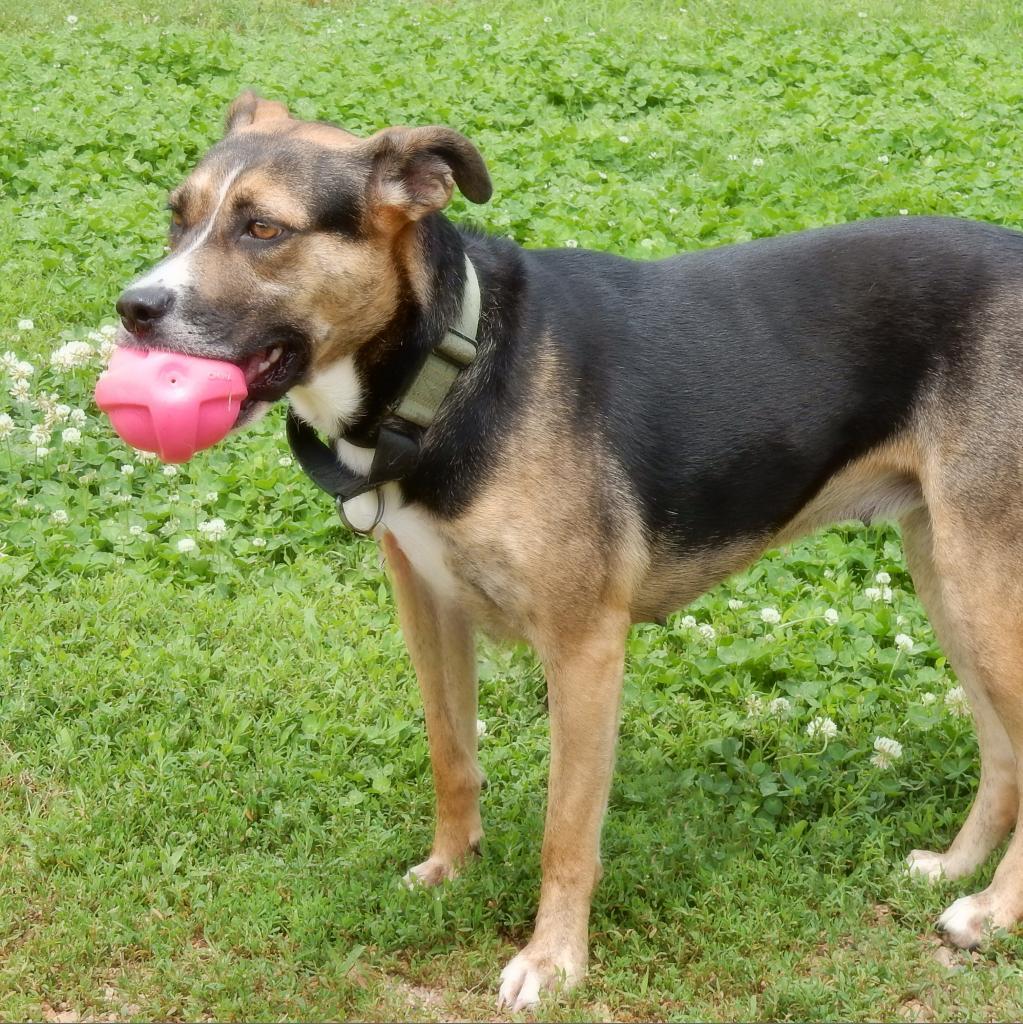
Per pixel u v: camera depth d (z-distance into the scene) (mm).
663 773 1994
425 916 1819
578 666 1769
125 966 1782
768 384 1807
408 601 1847
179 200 1744
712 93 4371
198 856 1884
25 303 2875
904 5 5762
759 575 2270
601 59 4570
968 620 1817
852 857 1899
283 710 2041
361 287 1733
